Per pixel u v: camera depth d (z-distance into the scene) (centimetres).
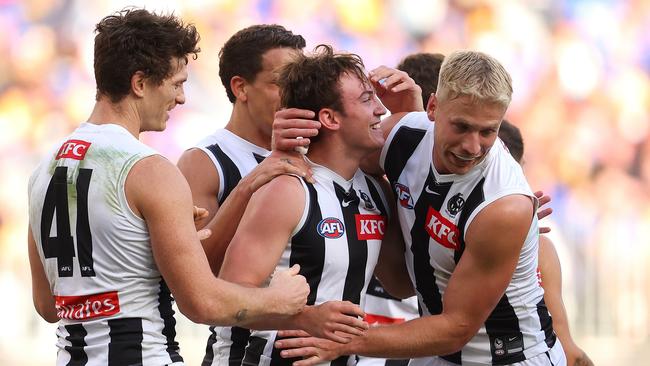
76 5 4194
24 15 4181
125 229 986
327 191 1130
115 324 995
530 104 4225
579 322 3531
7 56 4119
